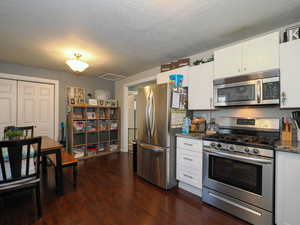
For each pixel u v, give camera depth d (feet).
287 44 5.55
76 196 7.34
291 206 4.73
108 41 7.92
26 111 12.27
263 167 5.26
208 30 6.95
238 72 6.73
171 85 8.21
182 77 8.95
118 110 16.25
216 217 5.92
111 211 6.23
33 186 5.75
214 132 8.29
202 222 5.64
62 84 13.88
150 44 8.35
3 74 11.20
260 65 6.15
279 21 6.26
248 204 5.60
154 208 6.46
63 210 6.25
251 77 6.34
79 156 13.24
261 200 5.30
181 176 7.99
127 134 16.05
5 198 7.07
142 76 13.82
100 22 6.26
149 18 6.02
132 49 8.98
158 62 11.26
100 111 15.10
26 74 12.13
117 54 9.71
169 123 8.10
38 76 12.66
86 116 13.88
